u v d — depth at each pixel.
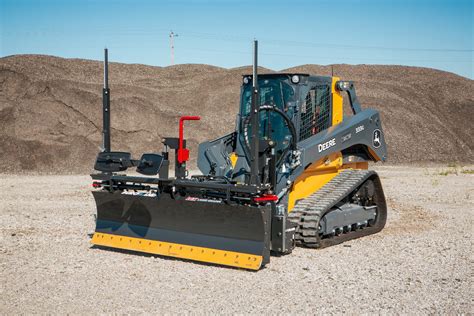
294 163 10.12
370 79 49.28
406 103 44.19
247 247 8.80
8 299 7.31
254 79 8.84
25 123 28.92
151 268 8.84
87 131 29.86
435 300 7.41
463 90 48.97
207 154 11.05
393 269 8.97
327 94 11.52
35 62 35.84
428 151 39.12
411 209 15.62
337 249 10.41
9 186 20.27
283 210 9.46
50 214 14.02
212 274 8.53
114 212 10.16
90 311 6.86
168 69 46.09
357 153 12.39
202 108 37.53
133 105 32.47
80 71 38.31
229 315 6.77
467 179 25.02
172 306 7.05
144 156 9.62
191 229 9.33
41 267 8.88
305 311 6.93
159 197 9.52
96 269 8.77
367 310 6.99
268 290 7.75
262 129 10.88
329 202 10.46
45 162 27.47
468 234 11.96
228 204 8.82
